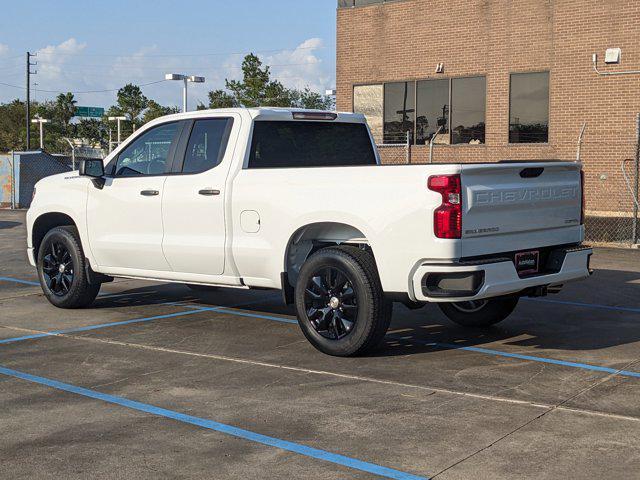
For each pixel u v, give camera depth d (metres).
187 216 8.18
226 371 6.62
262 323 8.70
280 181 7.45
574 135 20.78
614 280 11.54
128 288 11.28
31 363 6.97
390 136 23.92
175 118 8.57
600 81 20.30
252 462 4.57
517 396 5.80
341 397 5.82
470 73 22.27
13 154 27.56
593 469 4.40
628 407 5.51
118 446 4.86
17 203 27.66
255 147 8.03
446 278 6.44
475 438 4.91
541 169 6.99
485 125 22.17
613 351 7.22
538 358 6.98
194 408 5.61
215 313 9.31
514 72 21.53
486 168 6.50
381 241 6.69
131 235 8.73
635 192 15.55
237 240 7.80
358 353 6.99
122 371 6.66
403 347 7.46
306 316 7.21
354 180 6.91
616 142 20.19
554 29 20.83
